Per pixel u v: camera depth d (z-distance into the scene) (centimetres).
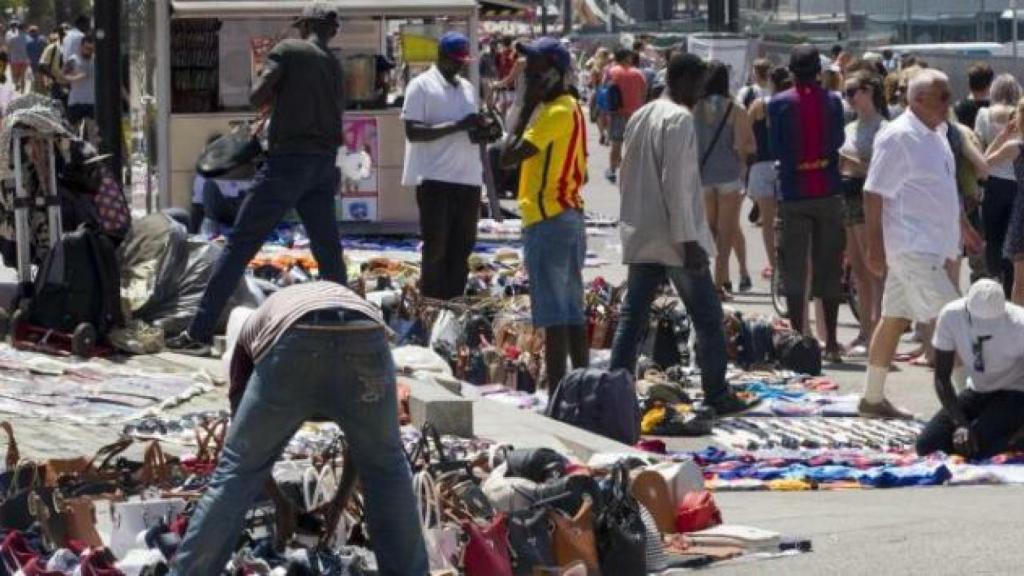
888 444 3222
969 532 2441
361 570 2014
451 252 4269
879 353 3506
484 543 2072
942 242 3466
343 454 2102
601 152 9919
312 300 1894
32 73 12381
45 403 3044
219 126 5675
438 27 5950
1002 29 11044
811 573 2216
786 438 3266
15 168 3559
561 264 3381
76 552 2041
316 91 3547
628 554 2164
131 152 5934
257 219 3531
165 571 1973
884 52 9906
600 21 15625
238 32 5725
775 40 10775
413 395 2884
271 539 2080
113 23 4497
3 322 3559
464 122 4216
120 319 3519
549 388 3406
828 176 4203
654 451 3108
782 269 4269
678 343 3859
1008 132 4238
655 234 3409
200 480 2264
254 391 1881
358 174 5788
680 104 3425
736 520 2545
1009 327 3031
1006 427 3048
